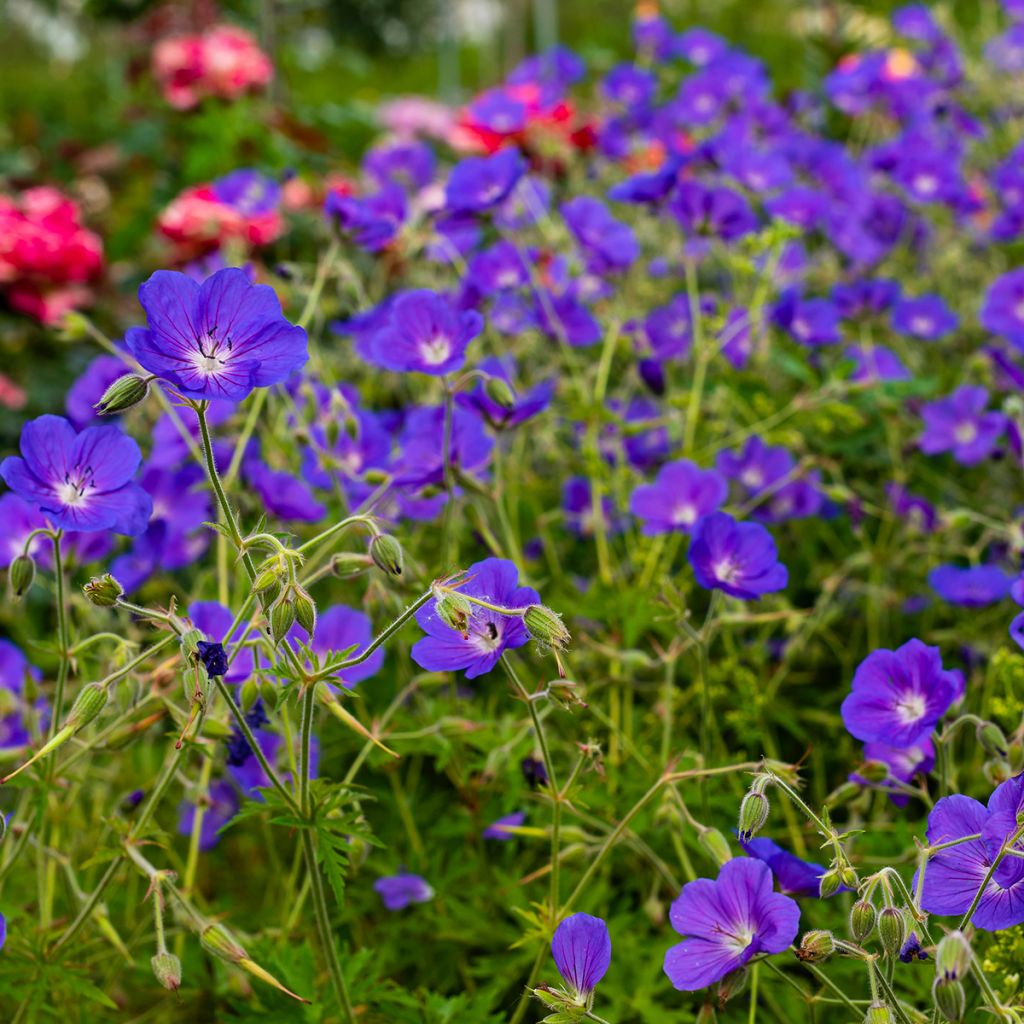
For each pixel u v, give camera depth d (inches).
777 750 35.3
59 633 27.0
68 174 77.9
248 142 63.7
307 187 56.4
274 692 26.9
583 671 34.3
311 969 28.7
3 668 31.2
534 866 31.7
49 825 31.2
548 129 56.8
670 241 47.7
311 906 32.3
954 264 48.4
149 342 22.8
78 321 33.9
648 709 34.7
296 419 34.9
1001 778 26.1
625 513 36.9
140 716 29.7
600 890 30.3
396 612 31.1
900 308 42.1
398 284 51.4
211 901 34.3
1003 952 26.9
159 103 77.2
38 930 28.0
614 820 30.9
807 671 36.4
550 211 50.4
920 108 57.4
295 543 36.5
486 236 50.4
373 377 41.4
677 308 42.8
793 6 124.9
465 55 178.4
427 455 32.0
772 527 38.3
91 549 31.4
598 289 43.8
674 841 30.3
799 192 43.6
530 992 27.2
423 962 30.9
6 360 57.2
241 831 35.2
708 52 65.3
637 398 41.6
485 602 23.9
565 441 40.4
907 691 25.6
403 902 30.9
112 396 23.8
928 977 28.7
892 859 28.9
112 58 129.5
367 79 162.9
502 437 37.9
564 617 34.4
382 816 33.4
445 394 30.3
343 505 32.8
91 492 25.5
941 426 37.4
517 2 126.9
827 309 39.5
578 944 23.8
